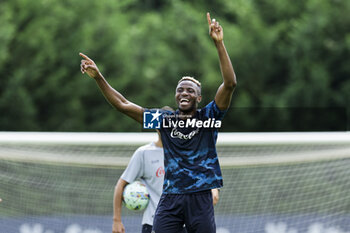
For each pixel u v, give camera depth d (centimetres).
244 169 2469
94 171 2397
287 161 2417
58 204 2395
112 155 2333
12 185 2392
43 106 7388
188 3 8788
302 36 7894
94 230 2328
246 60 8181
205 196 1577
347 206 2477
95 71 1619
